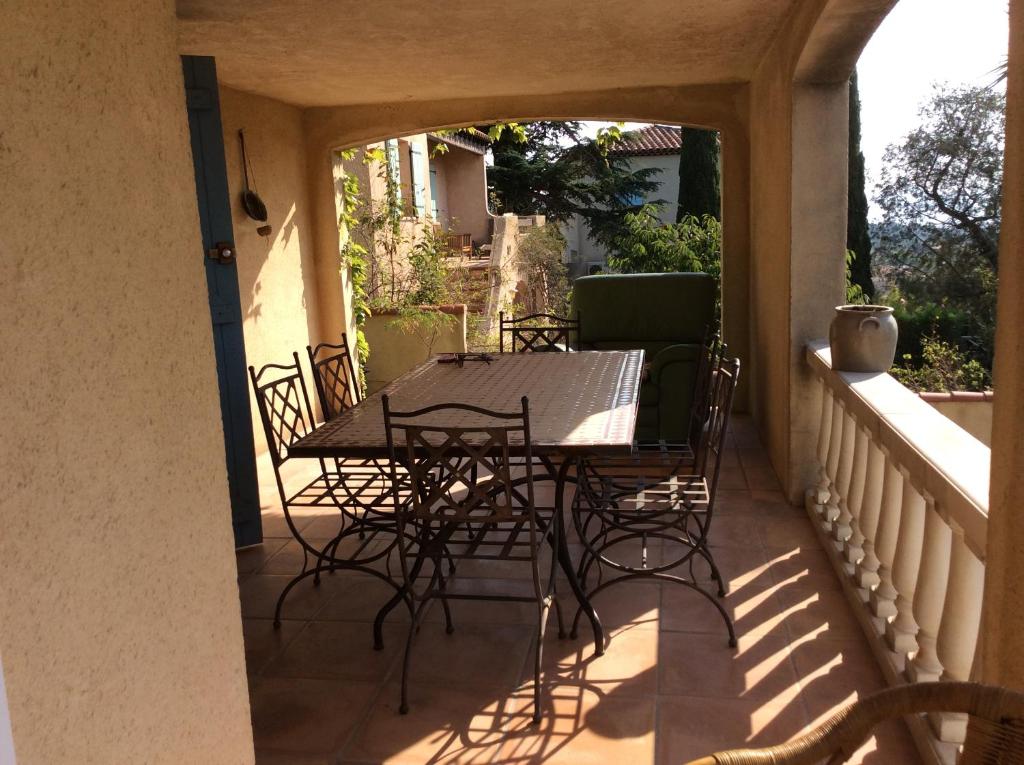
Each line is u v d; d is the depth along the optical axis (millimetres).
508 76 6059
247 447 4340
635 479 3775
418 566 3236
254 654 3268
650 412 5828
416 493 2832
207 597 1623
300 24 4461
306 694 2967
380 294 9102
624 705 2812
